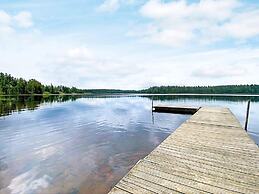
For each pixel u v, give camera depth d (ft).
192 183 12.16
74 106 96.07
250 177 12.96
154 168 14.26
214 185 11.93
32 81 294.25
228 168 14.34
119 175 19.12
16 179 18.44
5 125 45.21
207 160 15.84
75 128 41.86
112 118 56.03
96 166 21.31
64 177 18.76
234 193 11.07
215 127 28.63
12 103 111.34
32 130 39.78
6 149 27.27
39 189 16.65
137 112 69.82
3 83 254.27
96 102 128.16
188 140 21.63
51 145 29.19
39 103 114.93
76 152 25.98
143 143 30.22
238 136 23.34
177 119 53.78
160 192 11.16
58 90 411.34
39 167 21.12
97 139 32.63
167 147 19.15
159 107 69.77
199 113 44.29
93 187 16.87
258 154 17.25
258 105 100.68
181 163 15.19
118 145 29.12
